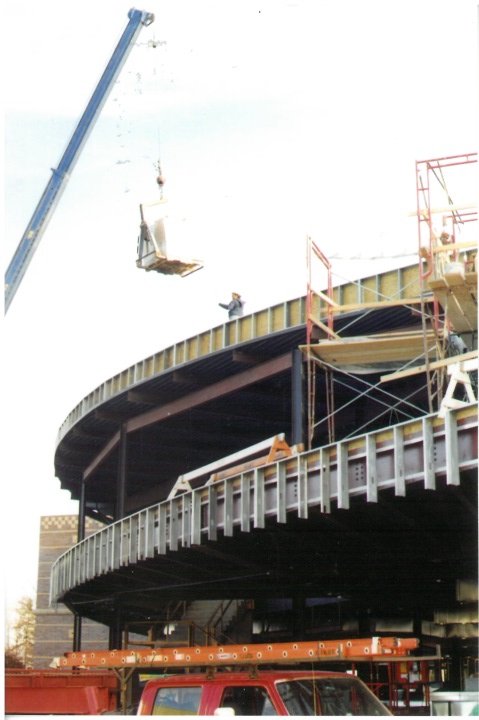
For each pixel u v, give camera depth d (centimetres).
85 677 2033
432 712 1808
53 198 2559
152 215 3122
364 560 3622
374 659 1202
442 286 2875
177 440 6044
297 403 4162
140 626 6019
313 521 3180
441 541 3241
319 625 4828
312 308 4172
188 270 3319
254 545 3603
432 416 2523
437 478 2561
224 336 4575
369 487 2669
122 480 5553
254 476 3222
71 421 5875
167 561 4053
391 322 4116
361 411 5122
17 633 5369
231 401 5306
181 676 1177
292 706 1110
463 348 3578
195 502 3556
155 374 4972
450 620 4028
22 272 2597
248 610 5419
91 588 5053
